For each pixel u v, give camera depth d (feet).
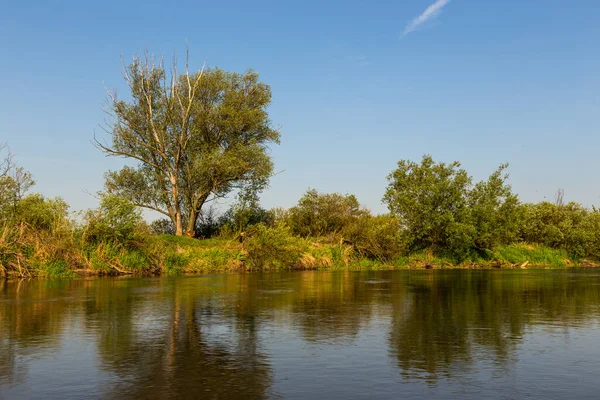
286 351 29.19
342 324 38.06
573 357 27.89
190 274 99.55
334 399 20.93
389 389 22.25
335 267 127.13
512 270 121.39
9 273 85.05
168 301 51.52
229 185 145.38
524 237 171.12
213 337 33.04
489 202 142.10
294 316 41.68
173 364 26.27
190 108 138.51
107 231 97.09
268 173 142.20
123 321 38.93
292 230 139.74
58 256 90.48
